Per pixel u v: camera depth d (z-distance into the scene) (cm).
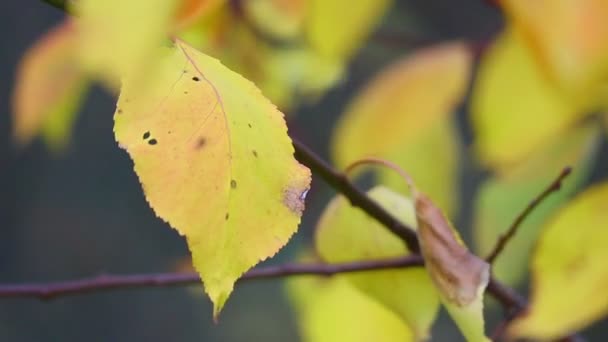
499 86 68
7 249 290
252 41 84
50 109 75
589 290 63
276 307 232
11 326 277
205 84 54
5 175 285
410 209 68
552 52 62
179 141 54
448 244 62
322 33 63
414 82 73
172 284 74
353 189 66
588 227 63
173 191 53
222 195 53
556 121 67
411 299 67
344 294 73
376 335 72
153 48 44
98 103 248
